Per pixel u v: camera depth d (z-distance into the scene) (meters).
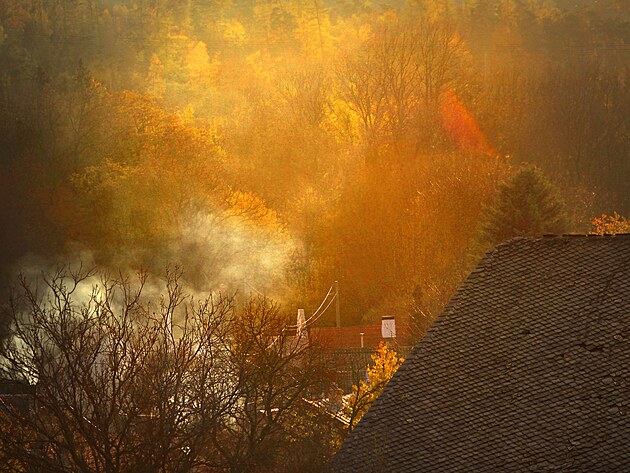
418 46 129.88
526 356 33.25
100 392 35.72
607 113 129.75
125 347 37.28
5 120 119.31
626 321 33.41
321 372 44.69
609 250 35.53
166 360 37.19
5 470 34.22
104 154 115.50
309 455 39.75
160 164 108.25
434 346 34.03
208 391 39.38
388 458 31.44
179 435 37.09
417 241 103.75
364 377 57.22
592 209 116.31
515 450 30.91
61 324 37.19
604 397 31.59
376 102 127.19
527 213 86.94
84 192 109.06
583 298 34.41
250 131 132.12
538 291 34.91
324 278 107.19
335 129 129.88
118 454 34.88
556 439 30.91
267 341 43.09
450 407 32.41
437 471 30.86
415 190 111.75
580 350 32.97
